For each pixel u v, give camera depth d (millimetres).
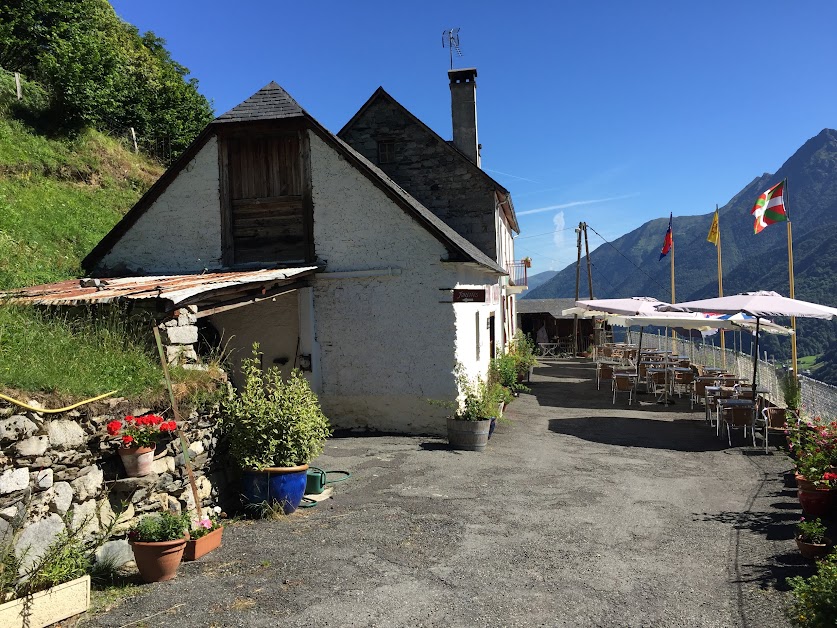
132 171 20922
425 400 11625
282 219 11953
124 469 5336
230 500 6965
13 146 16859
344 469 8992
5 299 6914
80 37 23953
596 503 7602
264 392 7477
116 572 5086
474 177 17750
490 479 8625
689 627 4414
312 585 4988
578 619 4520
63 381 5062
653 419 14156
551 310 36625
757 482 8773
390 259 11672
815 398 10812
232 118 11734
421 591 4926
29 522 4391
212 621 4348
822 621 3641
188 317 7559
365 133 18156
